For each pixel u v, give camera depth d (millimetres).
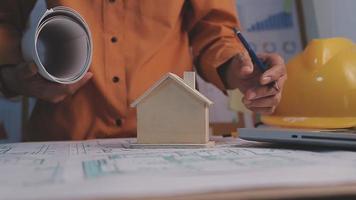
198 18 835
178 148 492
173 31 803
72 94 735
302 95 639
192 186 245
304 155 406
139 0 774
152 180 267
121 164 352
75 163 365
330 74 622
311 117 627
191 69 855
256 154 419
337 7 1042
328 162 349
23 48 609
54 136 786
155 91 508
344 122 585
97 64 752
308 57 654
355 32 980
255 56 636
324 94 618
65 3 734
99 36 761
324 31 1081
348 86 604
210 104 506
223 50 765
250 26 1124
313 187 245
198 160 374
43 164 365
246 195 234
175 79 500
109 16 764
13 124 990
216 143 552
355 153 422
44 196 229
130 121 780
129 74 770
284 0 1144
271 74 609
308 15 1139
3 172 321
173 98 505
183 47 840
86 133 776
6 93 716
